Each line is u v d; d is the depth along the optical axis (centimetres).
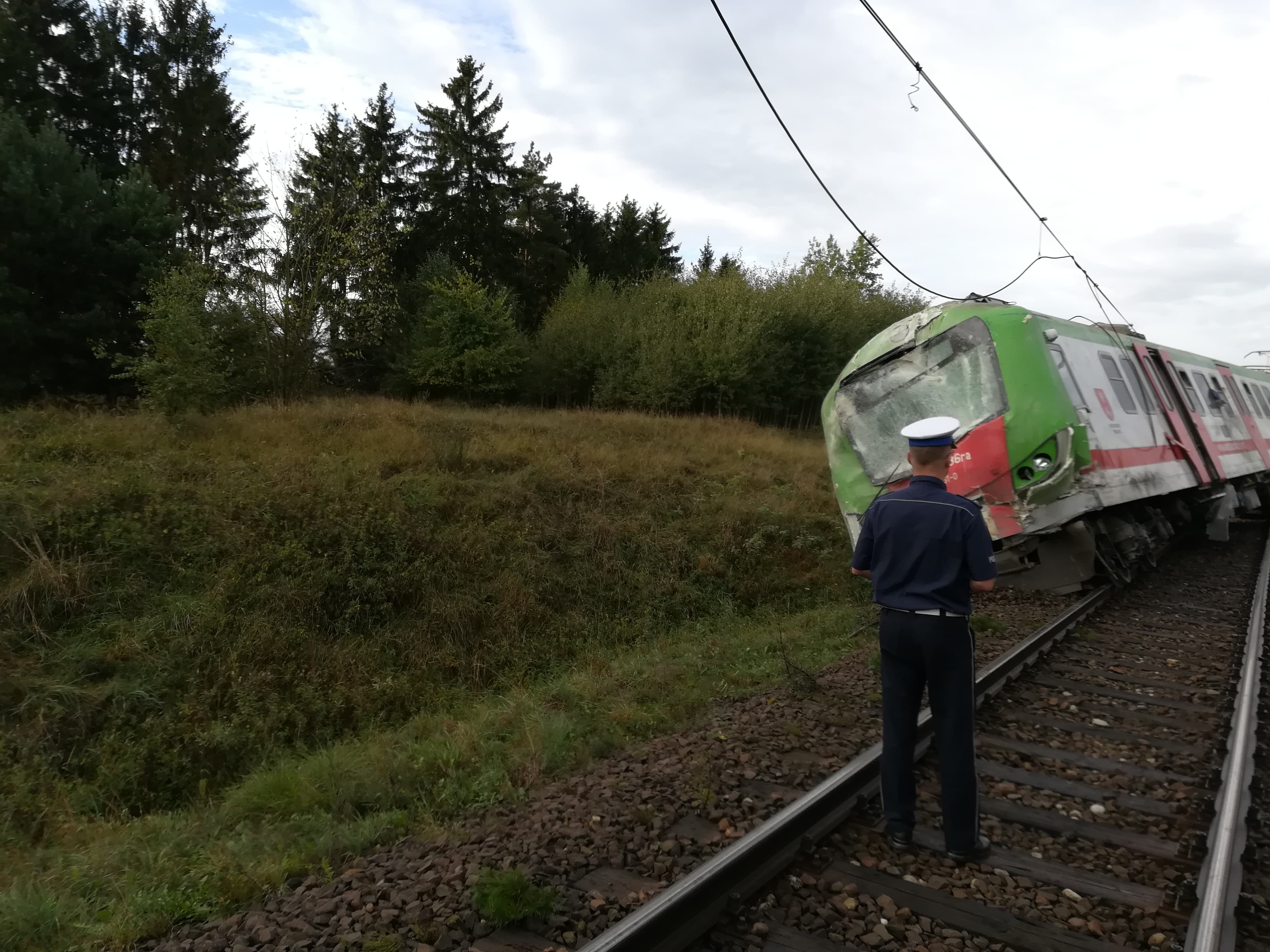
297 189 1967
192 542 931
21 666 740
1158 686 663
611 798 457
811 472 1753
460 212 4356
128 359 1614
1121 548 984
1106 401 953
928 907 345
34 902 384
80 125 3180
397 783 536
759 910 342
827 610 1097
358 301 2066
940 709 383
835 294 3247
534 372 3088
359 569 958
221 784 689
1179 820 428
